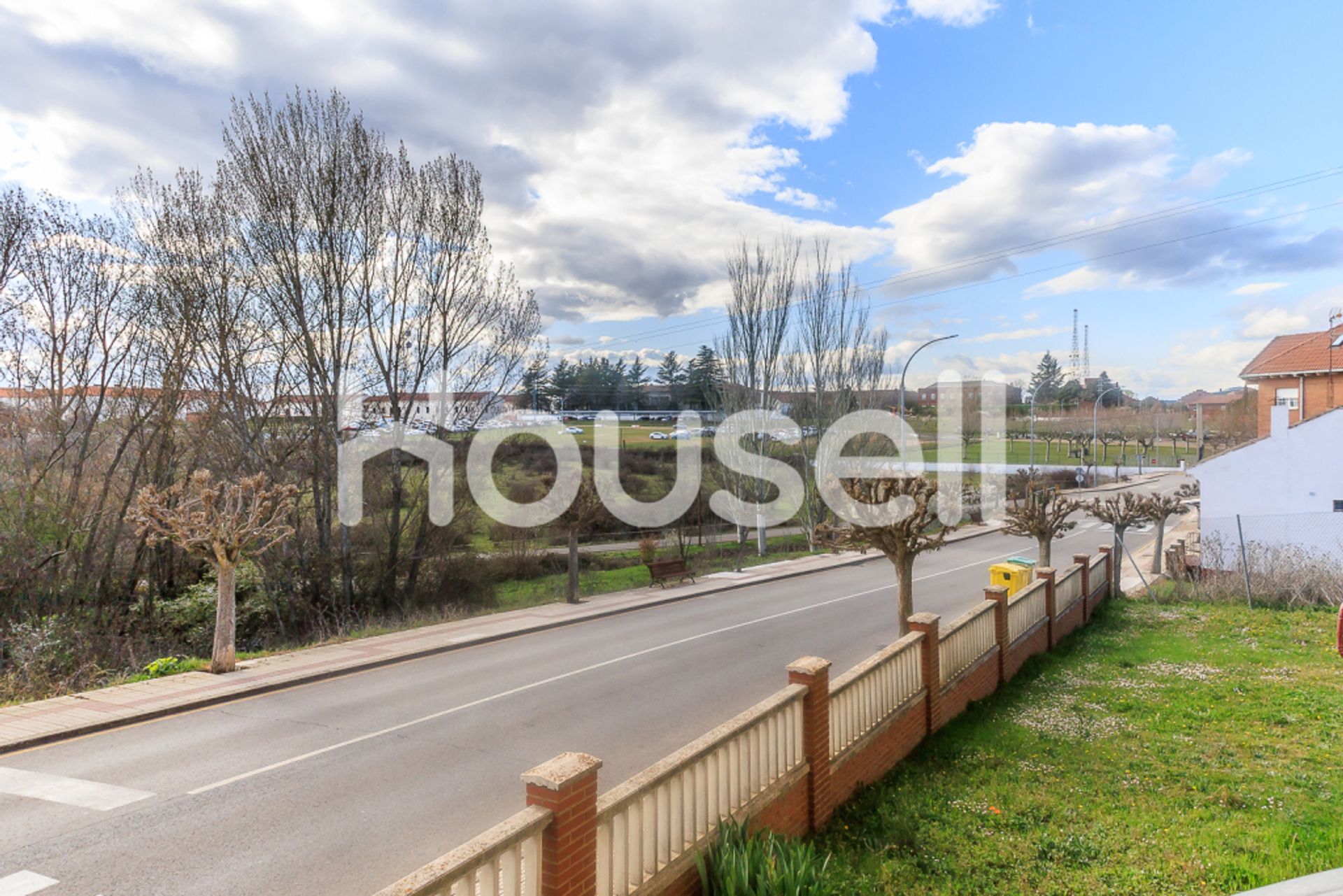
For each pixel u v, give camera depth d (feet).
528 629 51.60
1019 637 37.63
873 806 21.38
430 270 72.18
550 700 34.04
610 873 13.14
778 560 91.30
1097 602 54.49
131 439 65.62
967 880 17.35
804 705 19.89
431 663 42.22
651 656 43.14
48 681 40.16
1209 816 20.80
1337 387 91.66
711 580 75.10
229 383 62.80
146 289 64.85
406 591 69.67
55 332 61.57
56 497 57.57
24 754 26.86
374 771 25.26
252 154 63.67
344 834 20.42
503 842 10.91
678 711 32.07
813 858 16.24
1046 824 20.51
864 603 60.54
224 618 38.42
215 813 21.76
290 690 36.06
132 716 30.68
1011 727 28.48
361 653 43.21
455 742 28.25
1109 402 337.11
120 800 22.74
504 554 80.89
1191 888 16.72
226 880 17.97
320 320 65.92
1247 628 47.19
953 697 29.55
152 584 63.67
